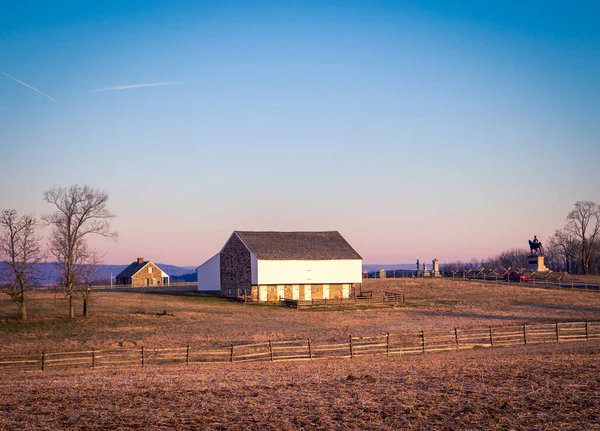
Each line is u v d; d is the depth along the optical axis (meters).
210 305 77.38
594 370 26.58
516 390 22.38
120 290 101.50
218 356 40.38
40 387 25.67
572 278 115.25
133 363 37.34
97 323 58.56
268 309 74.56
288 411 19.91
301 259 84.12
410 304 80.81
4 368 35.72
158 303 77.56
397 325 59.09
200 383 26.27
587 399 20.47
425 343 45.28
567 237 150.38
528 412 18.98
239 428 17.83
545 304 79.75
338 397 22.14
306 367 32.75
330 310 74.31
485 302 82.56
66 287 62.03
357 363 34.31
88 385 26.16
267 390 23.91
